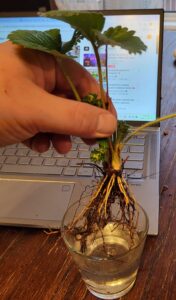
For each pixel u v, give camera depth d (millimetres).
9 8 546
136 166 317
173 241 268
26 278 252
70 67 243
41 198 298
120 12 345
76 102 210
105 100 218
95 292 235
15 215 286
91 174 314
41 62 231
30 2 542
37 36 201
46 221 279
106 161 216
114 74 364
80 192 297
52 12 169
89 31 177
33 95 213
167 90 463
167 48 562
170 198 305
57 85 253
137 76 364
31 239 280
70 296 238
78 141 351
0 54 218
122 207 225
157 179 303
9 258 267
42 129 227
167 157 353
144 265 252
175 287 237
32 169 330
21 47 221
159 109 371
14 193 306
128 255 217
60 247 271
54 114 209
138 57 357
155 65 358
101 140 210
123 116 378
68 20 172
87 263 219
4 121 222
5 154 349
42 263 261
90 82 252
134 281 241
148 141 348
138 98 371
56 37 208
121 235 231
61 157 339
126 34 186
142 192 292
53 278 250
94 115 204
